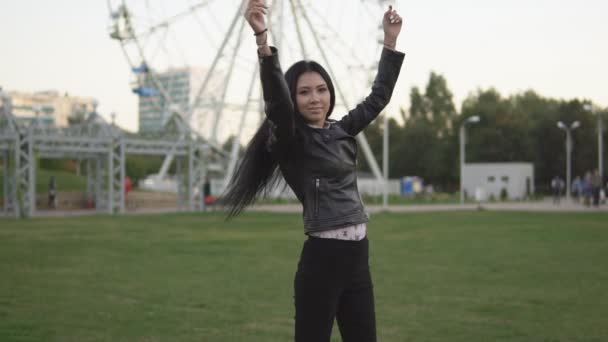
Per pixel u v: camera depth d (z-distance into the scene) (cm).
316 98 341
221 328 776
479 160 7894
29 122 3544
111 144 3578
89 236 2069
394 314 849
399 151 8344
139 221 2847
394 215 3234
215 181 5131
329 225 333
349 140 350
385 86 378
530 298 960
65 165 7581
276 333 752
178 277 1182
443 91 9250
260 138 353
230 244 1800
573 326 778
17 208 3216
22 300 957
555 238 1933
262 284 1102
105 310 881
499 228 2334
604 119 7406
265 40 314
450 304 916
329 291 336
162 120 4188
